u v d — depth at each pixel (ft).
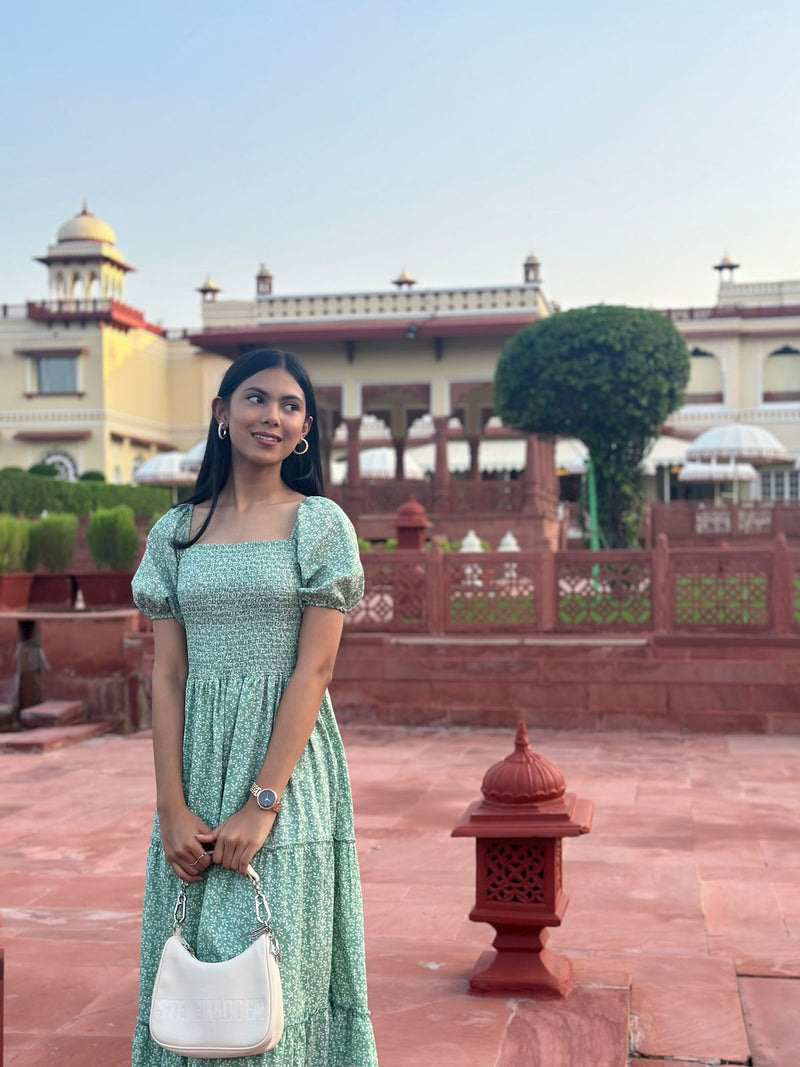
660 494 116.06
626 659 27.94
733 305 126.00
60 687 29.68
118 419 120.57
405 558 29.71
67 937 12.77
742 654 27.71
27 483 87.97
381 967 11.23
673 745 25.72
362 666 29.25
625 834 17.52
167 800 6.42
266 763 6.35
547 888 10.35
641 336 58.54
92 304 117.39
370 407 99.14
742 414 118.62
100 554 33.88
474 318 83.66
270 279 114.32
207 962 6.02
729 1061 9.20
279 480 7.09
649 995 10.49
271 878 6.27
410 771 23.06
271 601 6.59
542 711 28.30
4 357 119.65
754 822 18.26
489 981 10.37
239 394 6.87
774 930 12.84
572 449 110.83
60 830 18.58
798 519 73.82
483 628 29.37
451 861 16.16
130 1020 9.98
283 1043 6.15
